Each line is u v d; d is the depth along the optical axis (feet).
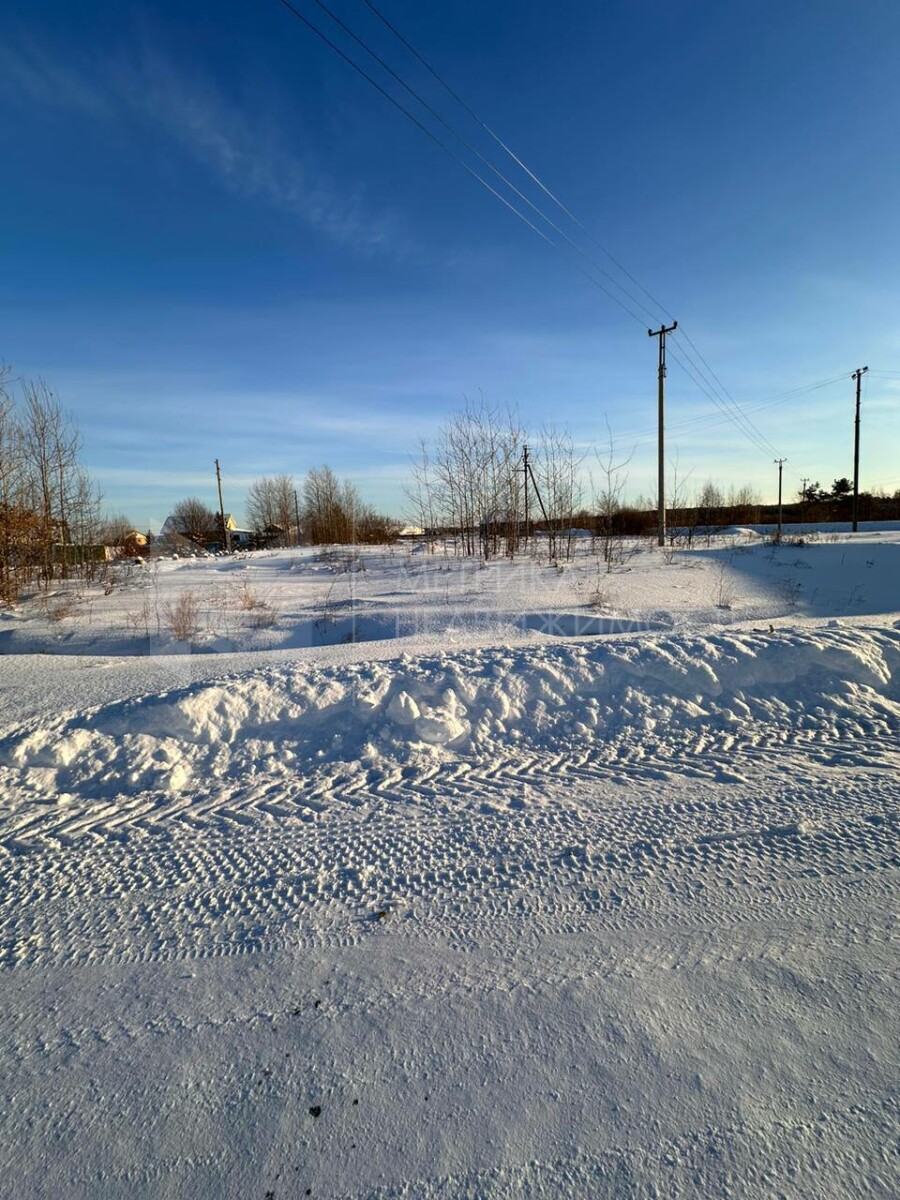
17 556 51.39
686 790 11.59
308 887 9.05
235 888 9.12
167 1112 5.63
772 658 16.58
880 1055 5.85
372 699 15.17
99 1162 5.21
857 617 24.93
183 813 11.58
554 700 15.49
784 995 6.61
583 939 7.64
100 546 67.26
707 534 87.25
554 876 9.02
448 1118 5.42
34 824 11.38
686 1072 5.74
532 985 6.91
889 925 7.70
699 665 16.25
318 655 22.06
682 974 6.97
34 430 58.65
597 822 10.52
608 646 17.56
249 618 35.78
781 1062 5.81
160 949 7.86
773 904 8.18
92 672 21.27
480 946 7.61
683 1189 4.76
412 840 10.23
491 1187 4.84
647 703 15.34
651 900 8.36
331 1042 6.27
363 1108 5.56
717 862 9.20
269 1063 6.07
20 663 24.12
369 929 8.05
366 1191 4.88
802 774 12.07
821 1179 4.79
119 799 12.30
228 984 7.18
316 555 77.15
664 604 33.19
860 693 15.61
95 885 9.36
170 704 14.49
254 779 12.92
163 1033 6.52
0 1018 6.82
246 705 14.89
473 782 12.35
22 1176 5.13
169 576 60.34
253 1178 5.02
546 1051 6.03
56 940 8.13
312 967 7.39
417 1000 6.77
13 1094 5.88
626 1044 6.06
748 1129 5.19
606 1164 4.96
